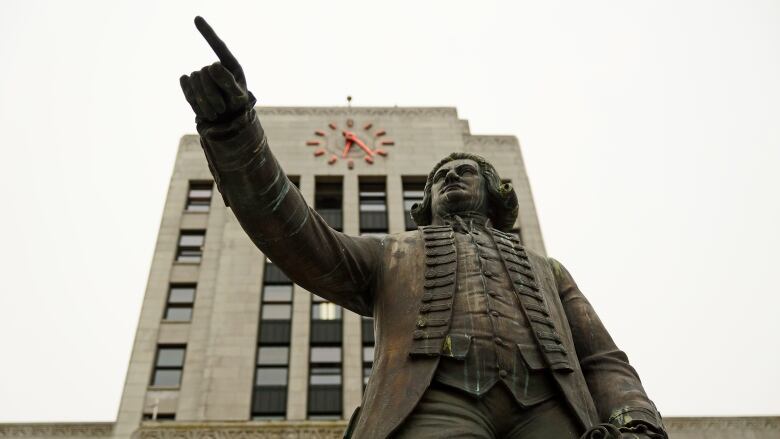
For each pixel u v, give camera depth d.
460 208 6.20
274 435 29.62
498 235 5.84
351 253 5.39
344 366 37.12
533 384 4.70
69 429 35.66
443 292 5.04
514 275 5.34
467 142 50.34
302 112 50.53
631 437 4.36
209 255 43.28
